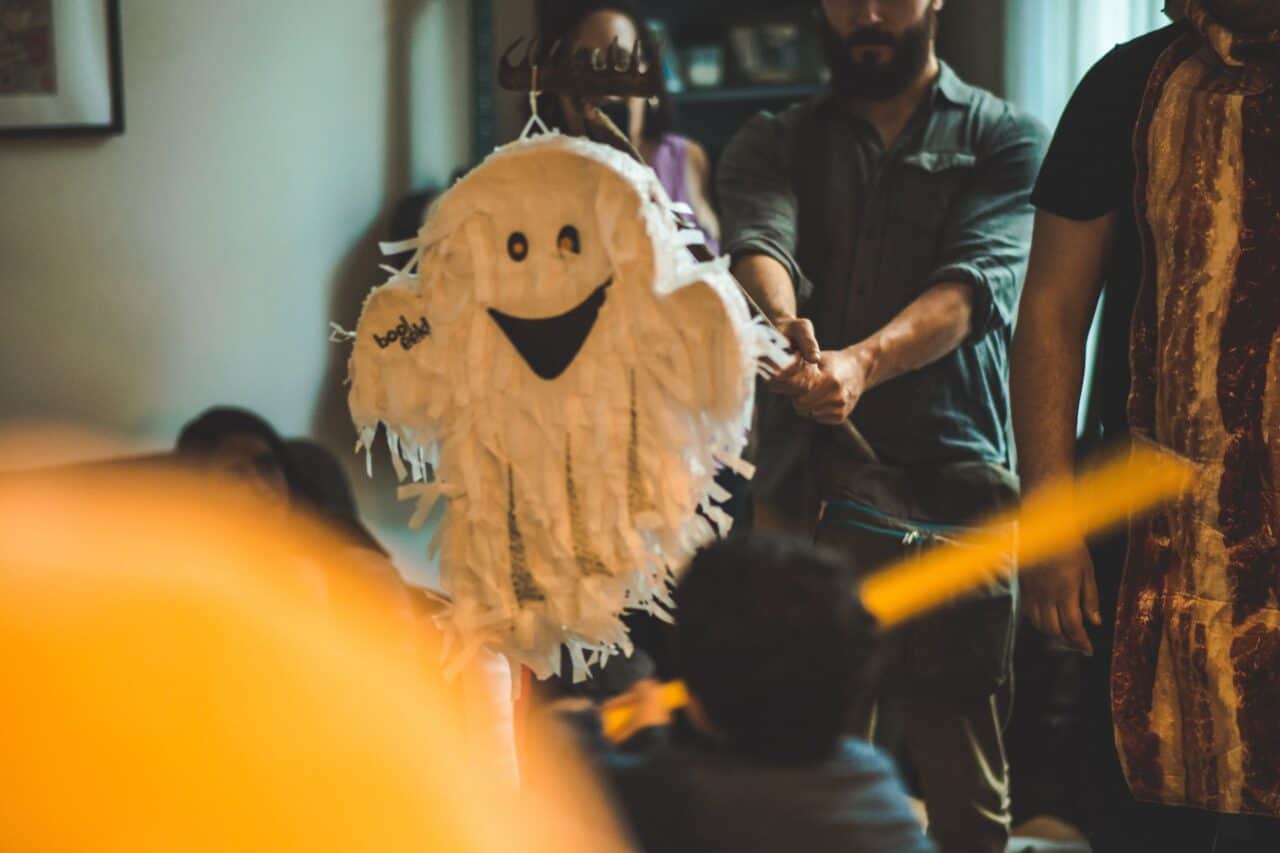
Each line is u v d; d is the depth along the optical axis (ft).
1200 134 6.59
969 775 8.82
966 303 8.43
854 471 8.57
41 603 9.64
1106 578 7.07
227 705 9.05
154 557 10.09
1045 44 13.84
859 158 9.02
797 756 4.91
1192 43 6.77
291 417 14.20
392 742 8.40
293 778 8.54
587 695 6.98
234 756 8.75
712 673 4.88
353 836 8.23
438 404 5.83
